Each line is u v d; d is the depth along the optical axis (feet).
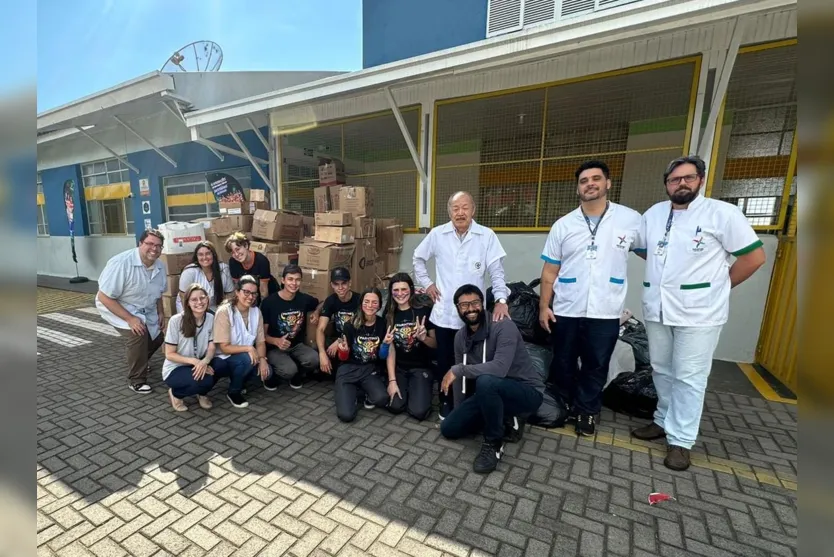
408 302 10.30
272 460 7.88
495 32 15.48
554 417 8.91
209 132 23.58
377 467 7.65
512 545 5.86
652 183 15.10
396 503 6.70
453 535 6.04
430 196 17.40
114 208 29.96
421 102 16.93
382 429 9.05
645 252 8.35
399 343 10.25
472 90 15.76
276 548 5.84
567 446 8.32
